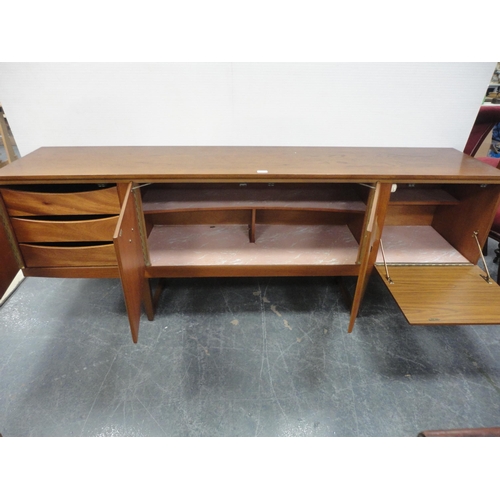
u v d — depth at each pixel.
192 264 1.55
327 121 1.71
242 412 1.29
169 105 1.64
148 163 1.42
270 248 1.69
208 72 1.57
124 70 1.55
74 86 1.58
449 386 1.41
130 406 1.31
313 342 1.60
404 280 1.44
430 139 1.77
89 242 1.50
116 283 1.99
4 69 1.52
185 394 1.36
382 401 1.34
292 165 1.42
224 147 1.72
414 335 1.65
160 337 1.62
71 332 1.64
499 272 1.77
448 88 1.63
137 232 1.39
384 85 1.62
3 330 1.64
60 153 1.58
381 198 1.37
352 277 2.06
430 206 1.88
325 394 1.36
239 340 1.60
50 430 1.23
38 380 1.40
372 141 1.77
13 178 1.25
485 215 1.47
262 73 1.58
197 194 1.68
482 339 1.63
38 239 1.37
